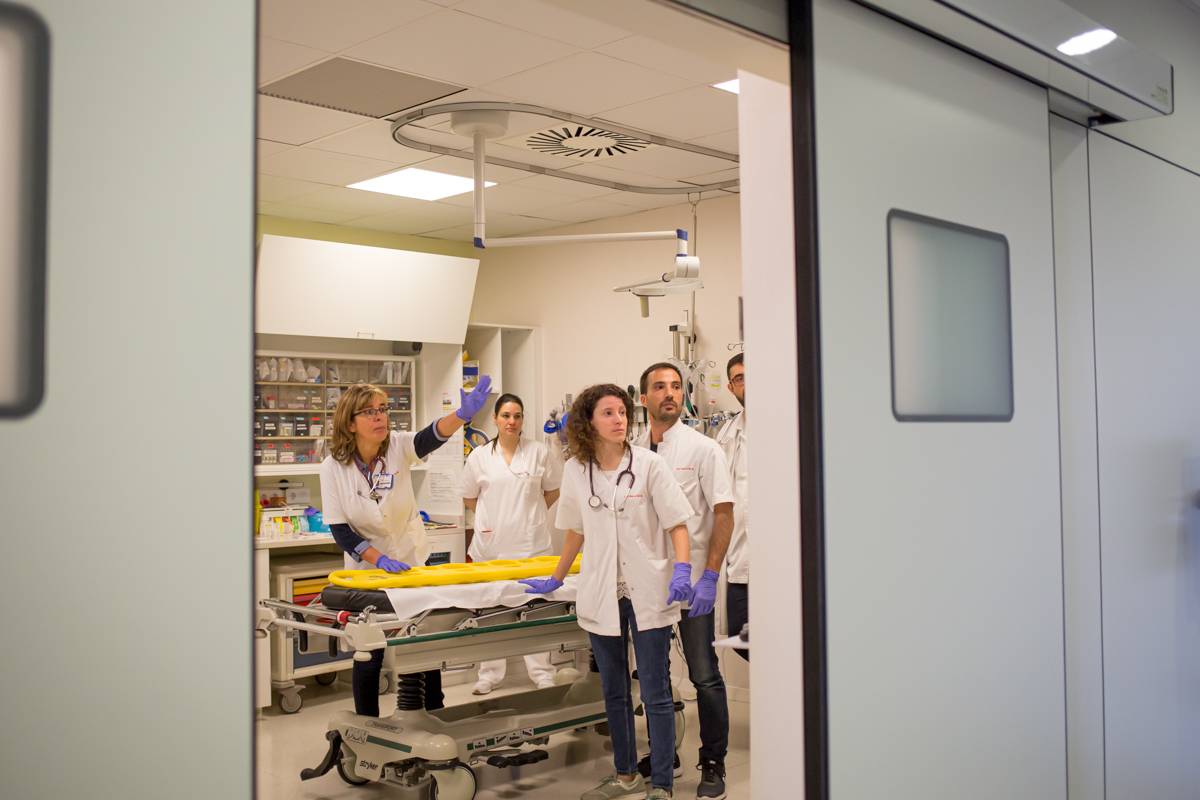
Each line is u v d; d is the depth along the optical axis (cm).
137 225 114
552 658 527
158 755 115
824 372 200
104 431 111
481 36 344
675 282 456
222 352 121
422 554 436
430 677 419
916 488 223
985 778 241
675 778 404
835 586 201
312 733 480
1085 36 261
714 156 499
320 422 608
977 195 246
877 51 218
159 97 117
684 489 385
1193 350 355
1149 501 323
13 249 106
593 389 349
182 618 117
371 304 591
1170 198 348
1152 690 321
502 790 390
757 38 202
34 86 108
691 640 382
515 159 501
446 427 418
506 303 711
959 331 238
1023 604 256
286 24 333
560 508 366
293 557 566
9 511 105
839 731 201
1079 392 294
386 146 472
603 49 357
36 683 106
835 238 204
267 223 620
